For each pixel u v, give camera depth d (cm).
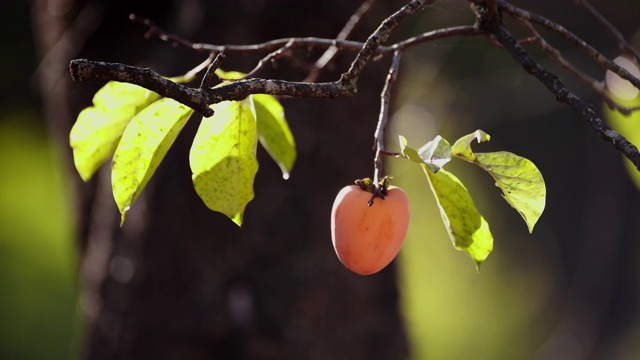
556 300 722
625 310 636
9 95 785
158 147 155
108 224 261
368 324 259
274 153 171
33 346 567
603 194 603
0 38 772
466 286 695
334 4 248
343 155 257
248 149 158
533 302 711
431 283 682
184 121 155
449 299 672
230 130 158
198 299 247
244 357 246
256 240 247
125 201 155
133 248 252
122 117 164
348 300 255
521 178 152
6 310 592
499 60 608
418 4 151
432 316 649
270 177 249
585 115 149
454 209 155
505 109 612
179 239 246
